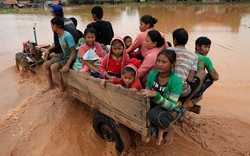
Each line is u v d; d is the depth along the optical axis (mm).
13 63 9328
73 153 4293
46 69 5438
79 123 5137
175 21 18422
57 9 5637
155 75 3574
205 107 5633
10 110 5887
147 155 4105
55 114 5543
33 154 4312
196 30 14422
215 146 4301
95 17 6023
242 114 5320
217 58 8961
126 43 5359
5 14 32719
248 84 6723
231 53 9539
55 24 4938
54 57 5598
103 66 4332
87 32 4730
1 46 12258
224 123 4969
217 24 16375
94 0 45938
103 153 4242
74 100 6074
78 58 5102
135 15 24359
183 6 31859
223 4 31469
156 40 3828
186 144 4359
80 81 4480
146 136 3418
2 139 4766
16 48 11742
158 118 3223
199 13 23203
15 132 4969
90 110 5598
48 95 6430
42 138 4734
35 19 24594
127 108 3553
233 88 6527
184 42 3748
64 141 4602
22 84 7324
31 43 7902
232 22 17016
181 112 3891
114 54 4180
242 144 4336
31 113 5645
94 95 4234
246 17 19438
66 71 4781
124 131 3969
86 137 4672
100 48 5094
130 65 3695
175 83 3361
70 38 4992
